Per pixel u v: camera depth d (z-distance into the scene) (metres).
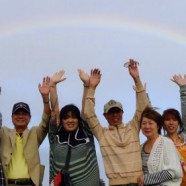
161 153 2.79
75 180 2.91
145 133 2.89
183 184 3.11
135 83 3.08
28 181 3.04
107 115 3.11
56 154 2.99
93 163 2.99
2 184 2.95
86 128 3.07
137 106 3.07
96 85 3.11
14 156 3.09
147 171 2.84
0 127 3.11
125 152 2.95
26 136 3.15
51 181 3.00
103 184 3.06
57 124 3.14
